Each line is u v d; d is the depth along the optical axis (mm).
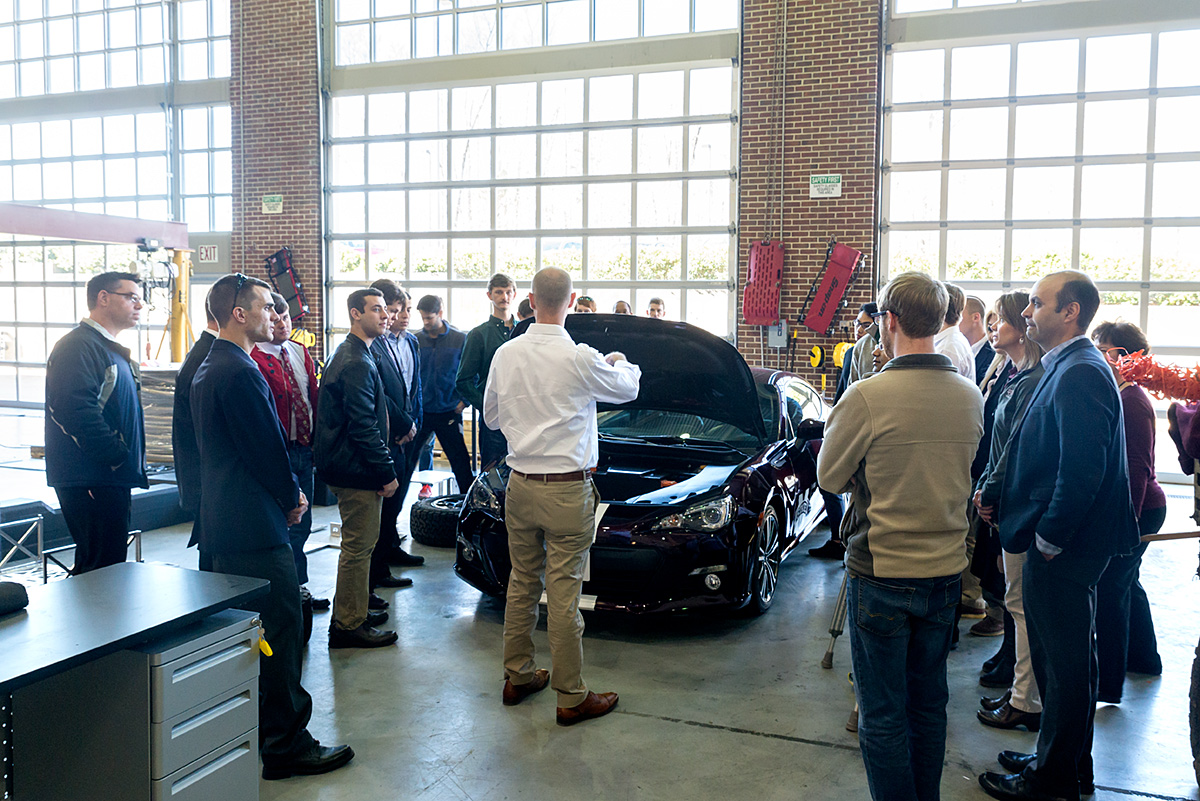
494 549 3672
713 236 8680
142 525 5535
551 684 2967
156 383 6168
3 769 1995
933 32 7805
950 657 3443
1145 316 7574
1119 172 7551
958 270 8047
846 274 7996
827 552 4984
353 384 3303
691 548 3469
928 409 1904
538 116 9164
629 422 4543
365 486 3385
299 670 2521
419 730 2783
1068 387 2096
